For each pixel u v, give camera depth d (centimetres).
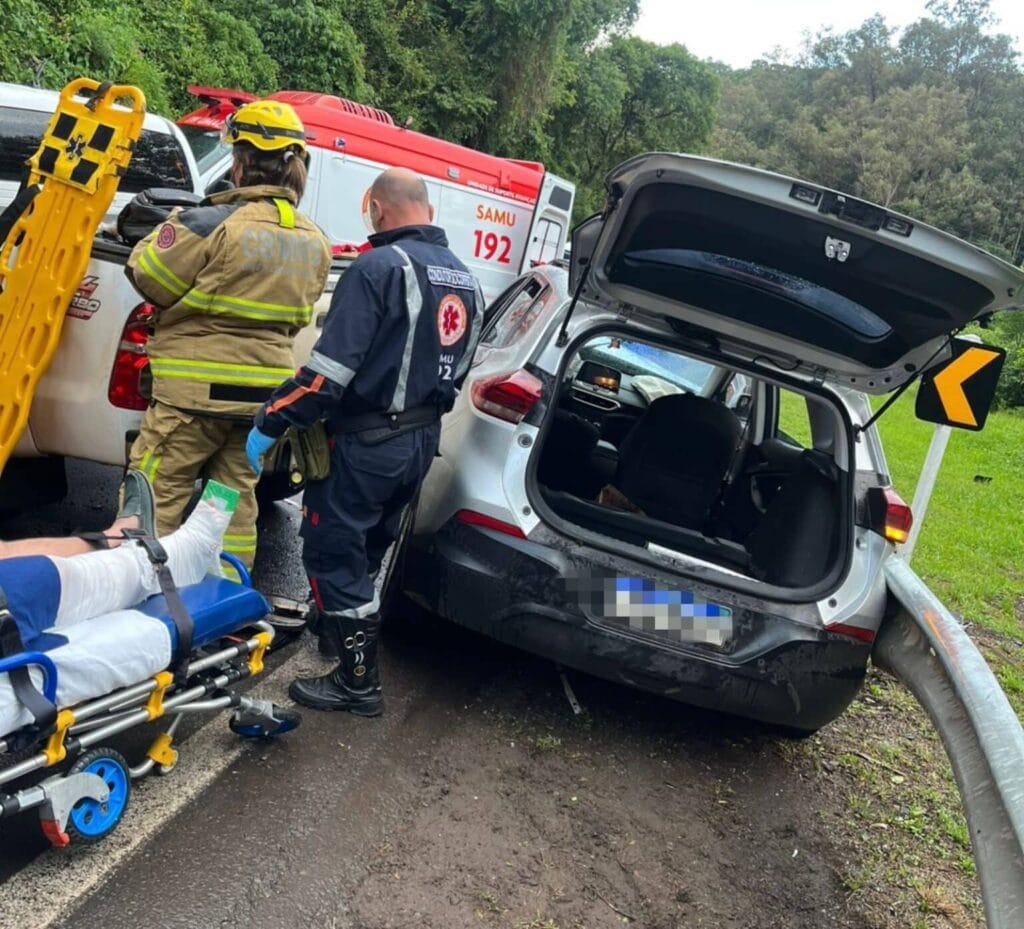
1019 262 8712
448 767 336
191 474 355
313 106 969
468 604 352
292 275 344
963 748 290
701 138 4353
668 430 429
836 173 9262
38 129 518
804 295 328
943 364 407
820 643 350
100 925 236
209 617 278
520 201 1181
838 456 379
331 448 326
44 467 420
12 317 353
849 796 370
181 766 304
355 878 272
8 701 221
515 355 380
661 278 340
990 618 645
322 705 349
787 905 299
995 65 10488
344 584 338
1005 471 1356
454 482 358
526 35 2581
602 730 382
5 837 261
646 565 352
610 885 292
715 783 361
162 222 336
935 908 307
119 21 1472
